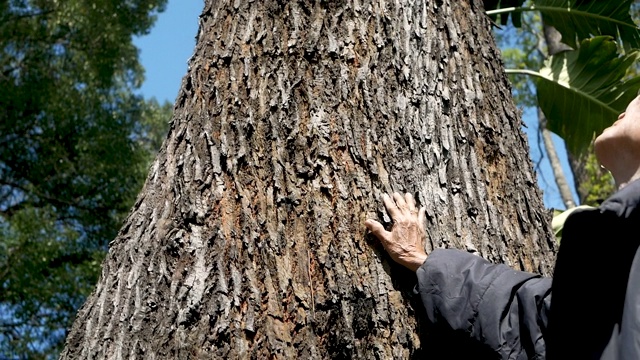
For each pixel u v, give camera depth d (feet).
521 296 6.62
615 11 13.60
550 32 25.62
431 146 7.61
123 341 6.81
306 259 6.91
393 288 6.91
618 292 5.96
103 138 40.01
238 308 6.71
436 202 7.35
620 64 13.20
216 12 8.57
